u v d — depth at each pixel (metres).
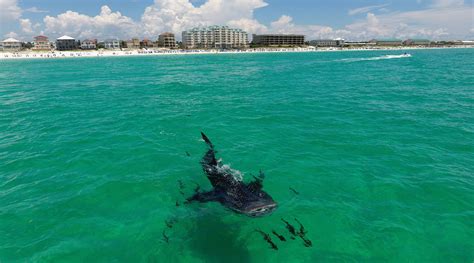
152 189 9.69
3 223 7.98
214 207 8.40
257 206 7.33
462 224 7.76
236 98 25.00
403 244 7.13
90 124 17.03
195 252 6.99
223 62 87.12
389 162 11.34
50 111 20.67
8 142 13.92
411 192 9.25
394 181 9.88
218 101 23.67
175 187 9.82
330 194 9.25
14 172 10.87
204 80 39.84
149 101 24.20
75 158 11.98
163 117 18.48
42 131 15.66
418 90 27.56
